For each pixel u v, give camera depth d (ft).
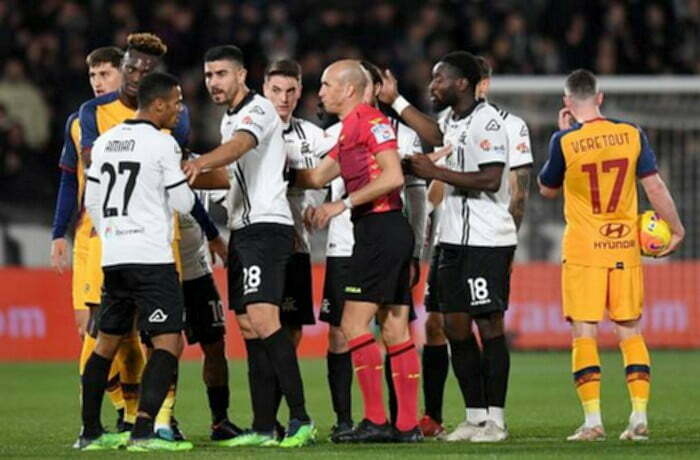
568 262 109.81
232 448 101.50
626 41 248.52
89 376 102.94
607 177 108.47
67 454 97.19
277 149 105.29
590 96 109.60
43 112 237.04
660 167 221.25
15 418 131.95
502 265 109.40
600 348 211.82
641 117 221.25
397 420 107.55
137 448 99.81
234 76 104.17
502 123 108.68
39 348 205.46
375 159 103.30
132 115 111.86
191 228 112.37
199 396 154.40
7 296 205.87
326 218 102.12
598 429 108.27
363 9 253.24
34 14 245.86
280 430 111.34
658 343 212.43
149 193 100.58
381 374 106.22
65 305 206.28
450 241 109.70
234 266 105.50
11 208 224.53
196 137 237.66
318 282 208.13
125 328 103.09
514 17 250.57
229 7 247.91
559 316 213.05
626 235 108.99
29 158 232.32
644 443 102.06
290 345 104.17
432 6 253.44
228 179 107.65
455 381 170.09
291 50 248.11
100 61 116.37
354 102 105.09
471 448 99.50
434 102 110.22
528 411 136.98
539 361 198.08
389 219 104.73
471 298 108.78
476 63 109.70
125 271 100.53
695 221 219.82
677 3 251.19
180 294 101.55
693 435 111.14
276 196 104.83
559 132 110.32
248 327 106.01
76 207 122.11
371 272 104.58
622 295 108.88
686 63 249.75
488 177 106.83
